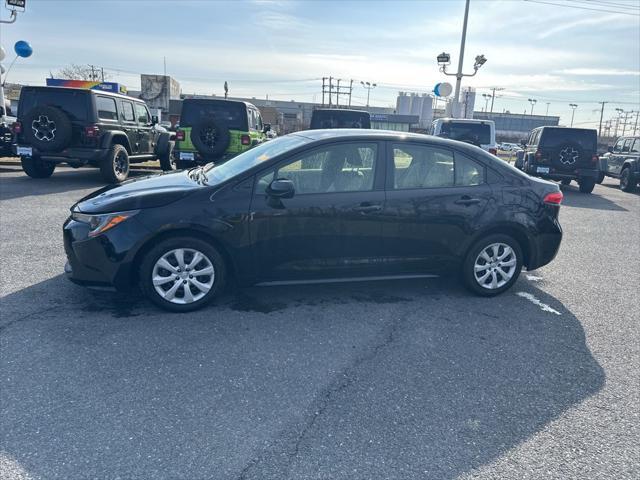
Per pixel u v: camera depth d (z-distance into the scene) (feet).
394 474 7.80
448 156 15.15
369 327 13.28
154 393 9.67
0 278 15.33
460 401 9.95
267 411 9.28
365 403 9.71
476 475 7.89
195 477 7.54
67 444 8.11
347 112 46.24
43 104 32.40
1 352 10.93
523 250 16.31
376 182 14.38
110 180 35.01
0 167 42.47
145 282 13.15
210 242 13.43
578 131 45.09
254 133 39.78
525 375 11.14
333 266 14.35
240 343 11.96
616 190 52.54
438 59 67.97
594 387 10.77
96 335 11.96
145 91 155.63
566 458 8.39
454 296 15.98
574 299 16.34
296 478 7.61
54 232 20.93
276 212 13.51
